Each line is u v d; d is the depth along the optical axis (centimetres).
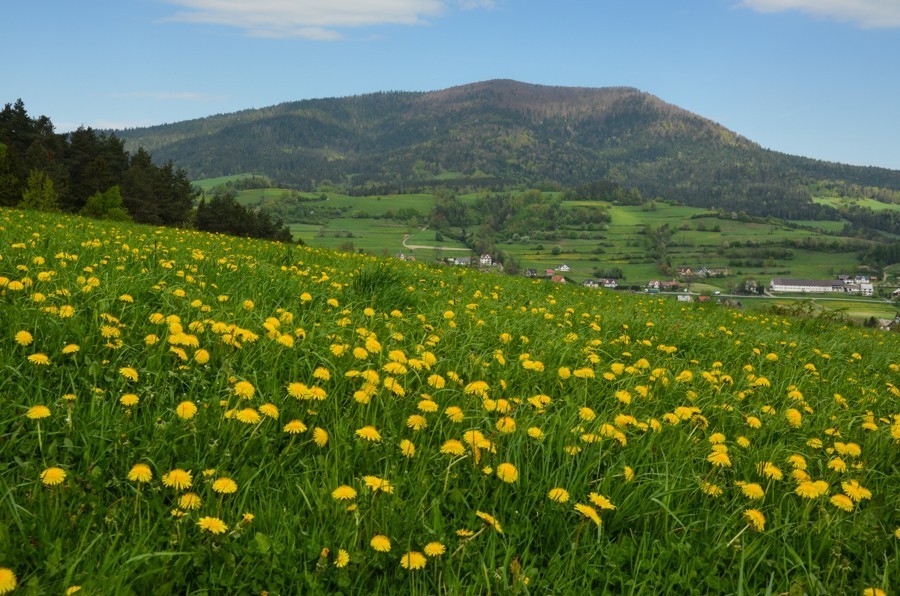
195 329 511
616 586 305
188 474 310
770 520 371
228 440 374
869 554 343
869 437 519
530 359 591
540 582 288
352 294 812
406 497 350
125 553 265
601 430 416
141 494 310
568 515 352
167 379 441
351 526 302
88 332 482
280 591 271
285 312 608
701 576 312
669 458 422
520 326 749
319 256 1359
